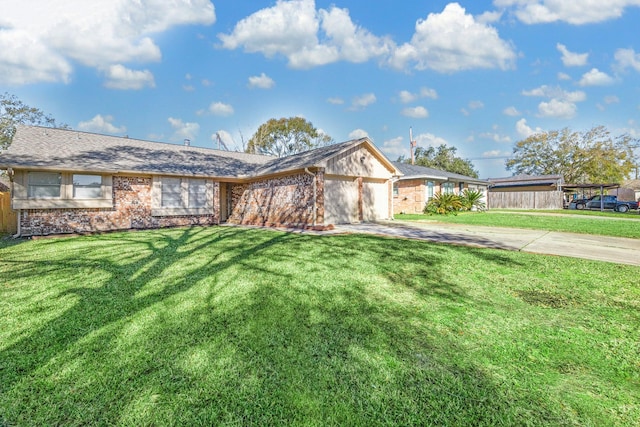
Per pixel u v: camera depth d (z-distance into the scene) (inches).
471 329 126.0
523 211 928.3
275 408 81.1
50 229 417.4
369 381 92.2
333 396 85.7
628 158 1365.7
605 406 82.4
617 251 285.9
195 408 81.1
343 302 155.9
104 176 455.2
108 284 186.7
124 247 315.0
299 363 101.3
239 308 148.3
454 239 356.2
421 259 249.4
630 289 175.8
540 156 1553.9
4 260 253.3
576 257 257.9
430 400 84.2
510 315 140.2
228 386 89.9
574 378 94.8
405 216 734.5
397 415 78.6
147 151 584.4
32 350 110.1
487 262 238.1
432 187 874.1
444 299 160.2
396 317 137.6
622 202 967.0
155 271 216.7
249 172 614.5
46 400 84.2
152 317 138.0
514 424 75.9
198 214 553.3
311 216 465.1
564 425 75.7
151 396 85.7
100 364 101.1
